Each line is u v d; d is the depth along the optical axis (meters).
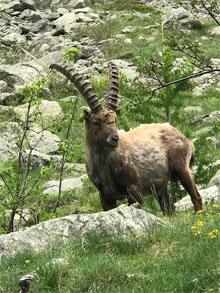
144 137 16.17
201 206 16.53
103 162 14.80
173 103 21.53
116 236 11.73
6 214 18.06
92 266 10.30
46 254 11.23
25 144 16.28
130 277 10.13
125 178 14.91
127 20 48.53
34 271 10.52
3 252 11.71
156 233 11.85
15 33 43.53
